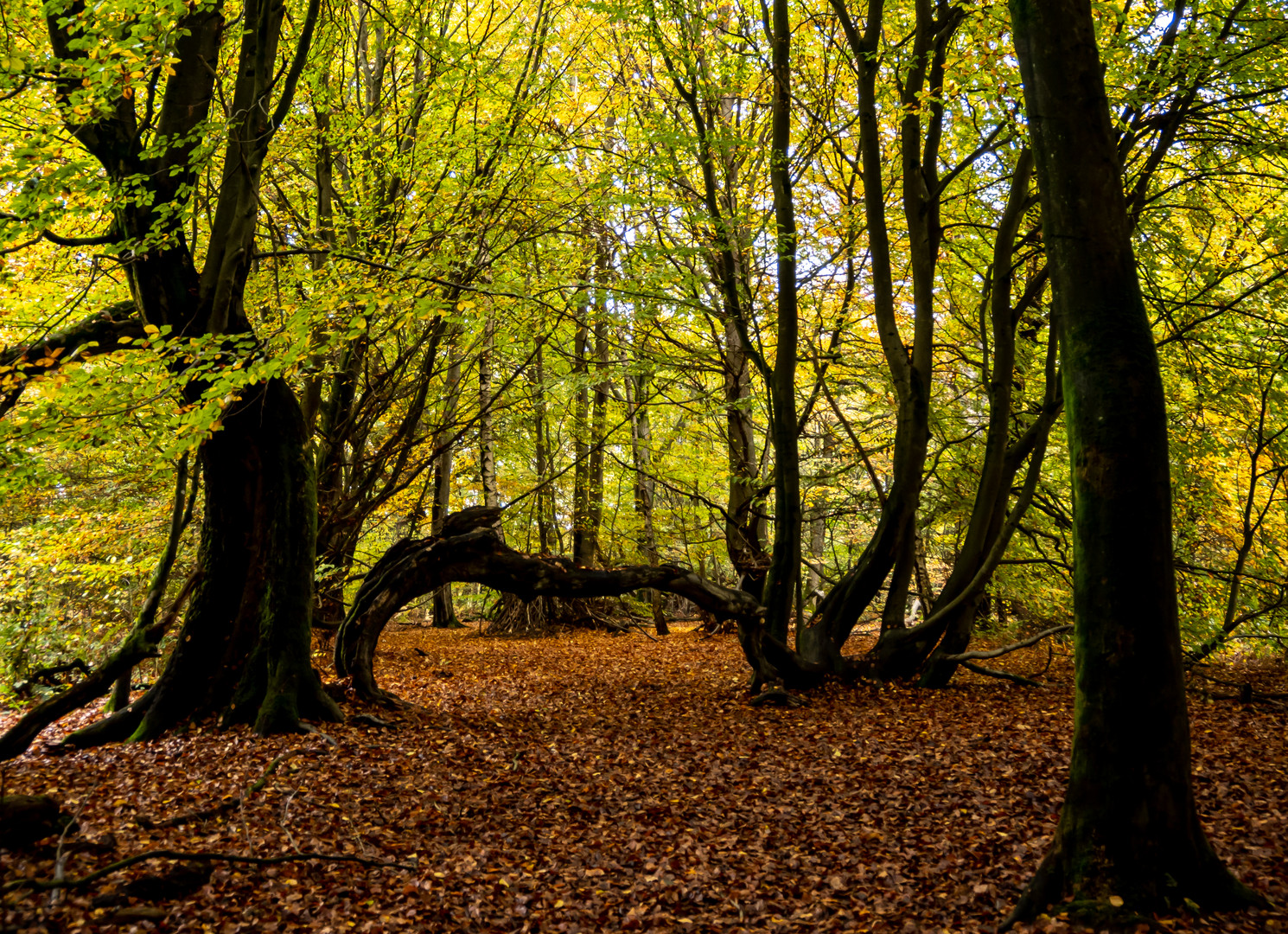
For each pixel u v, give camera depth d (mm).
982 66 8867
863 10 12469
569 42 13828
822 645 11492
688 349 15711
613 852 5535
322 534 12953
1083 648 4012
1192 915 3688
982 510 11211
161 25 6371
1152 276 11250
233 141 7945
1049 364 10516
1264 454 11773
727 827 5930
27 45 8125
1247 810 5566
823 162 14031
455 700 10820
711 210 11703
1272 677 11844
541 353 16688
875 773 6977
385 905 4664
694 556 22969
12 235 6719
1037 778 6484
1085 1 4215
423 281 8359
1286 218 11109
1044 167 4215
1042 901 4035
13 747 7422
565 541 24719
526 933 4449
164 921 4262
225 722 8438
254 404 8805
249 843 5305
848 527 19375
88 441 6902
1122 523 3887
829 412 18531
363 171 11703
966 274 14281
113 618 12516
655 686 11758
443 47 11211
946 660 10812
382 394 13555
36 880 4184
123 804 6020
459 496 25953
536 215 13008
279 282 10891
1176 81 8938
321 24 10789
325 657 13578
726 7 12938
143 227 7969
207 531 9016
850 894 4797
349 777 6879
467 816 6172
